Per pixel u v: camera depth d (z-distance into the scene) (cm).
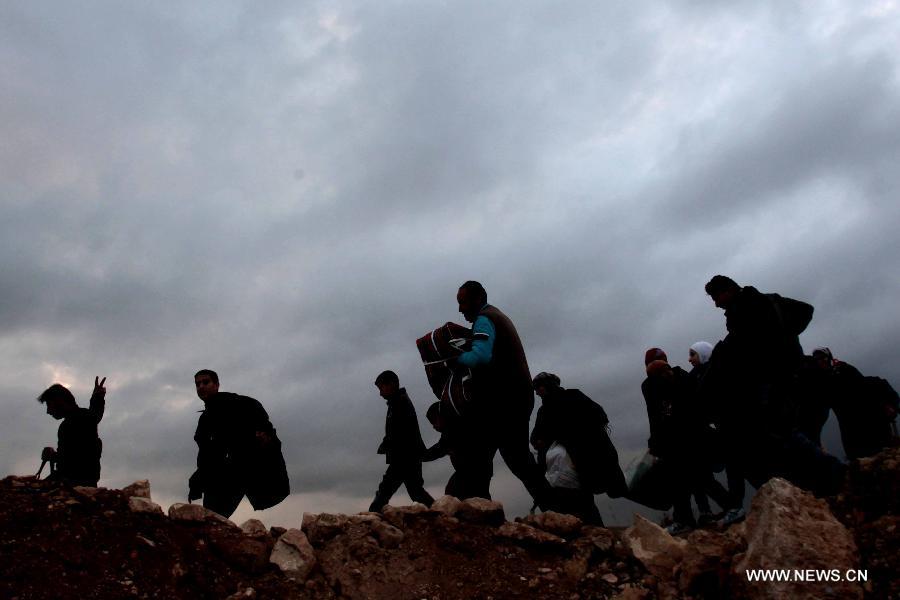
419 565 440
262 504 566
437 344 552
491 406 534
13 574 377
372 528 464
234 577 426
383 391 731
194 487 559
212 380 583
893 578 354
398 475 705
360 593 421
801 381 687
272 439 579
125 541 422
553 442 593
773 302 474
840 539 372
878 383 687
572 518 496
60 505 445
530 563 452
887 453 430
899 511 394
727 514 566
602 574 440
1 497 450
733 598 371
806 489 446
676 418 585
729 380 469
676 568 419
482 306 576
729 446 477
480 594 418
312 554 444
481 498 513
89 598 374
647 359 632
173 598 391
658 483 583
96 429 600
